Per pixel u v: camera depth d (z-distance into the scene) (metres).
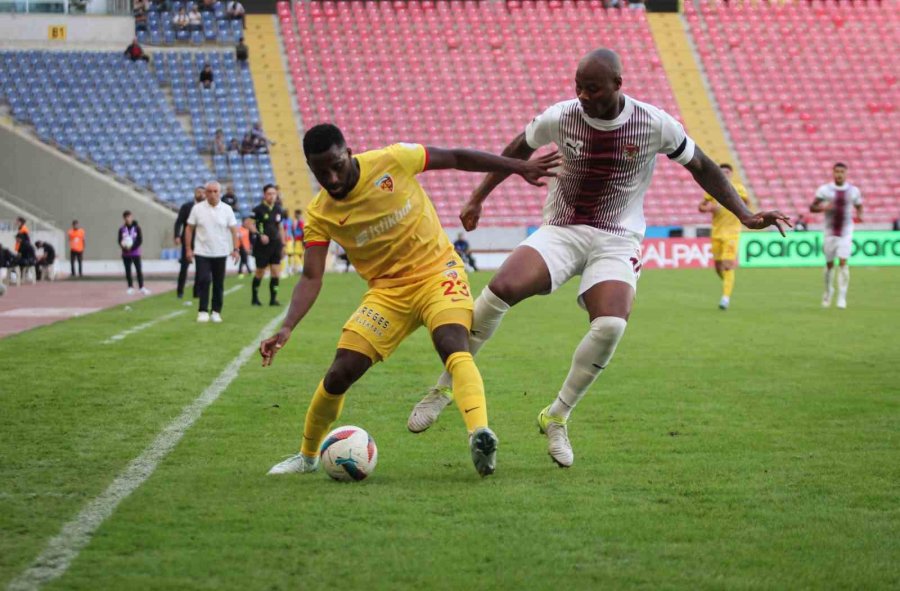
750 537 5.93
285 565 5.41
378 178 7.38
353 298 27.45
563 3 58.44
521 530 6.05
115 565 5.41
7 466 7.75
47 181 45.53
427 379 12.43
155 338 17.14
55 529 6.05
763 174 52.31
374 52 54.62
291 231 43.72
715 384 12.09
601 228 8.06
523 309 23.70
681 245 45.12
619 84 7.60
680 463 7.89
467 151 7.66
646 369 13.38
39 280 38.62
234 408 10.39
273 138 50.09
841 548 5.73
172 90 50.59
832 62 57.34
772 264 44.88
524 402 10.86
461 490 7.01
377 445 8.64
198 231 20.27
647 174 8.11
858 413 10.15
